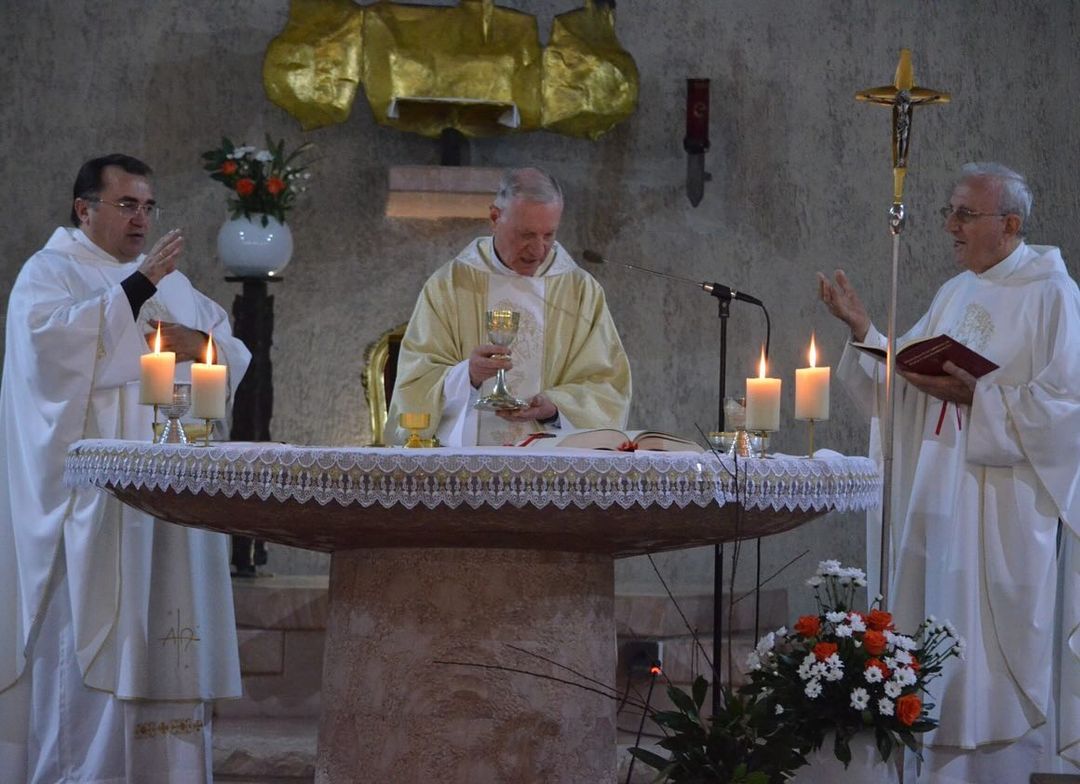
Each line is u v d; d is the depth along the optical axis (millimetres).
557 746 5035
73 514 6504
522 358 7004
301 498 4387
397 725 5012
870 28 10109
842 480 4875
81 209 6969
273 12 10023
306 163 9977
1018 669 6805
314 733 7527
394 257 10016
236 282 9508
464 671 4980
